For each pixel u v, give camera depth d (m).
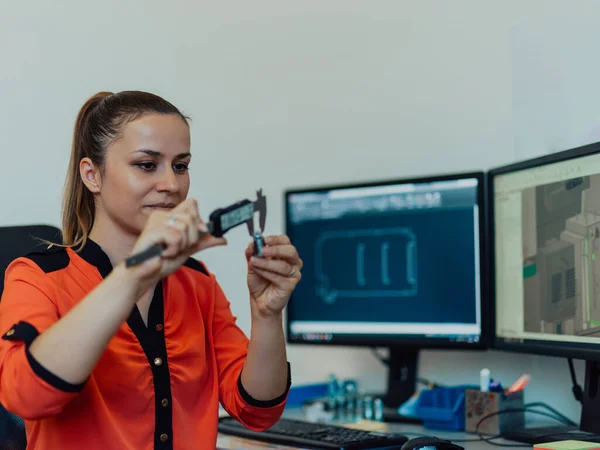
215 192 2.31
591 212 1.51
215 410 1.36
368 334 1.99
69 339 1.03
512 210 1.74
